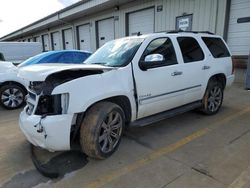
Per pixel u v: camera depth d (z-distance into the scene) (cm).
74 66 287
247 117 465
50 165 296
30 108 305
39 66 298
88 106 280
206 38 467
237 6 829
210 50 464
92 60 382
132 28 1296
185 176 263
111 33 1456
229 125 422
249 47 818
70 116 270
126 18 1304
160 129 411
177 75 386
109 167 289
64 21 1848
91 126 283
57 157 315
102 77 296
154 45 366
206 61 446
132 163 297
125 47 365
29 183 261
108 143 307
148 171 277
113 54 364
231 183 246
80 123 287
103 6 1345
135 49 346
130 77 325
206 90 459
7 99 586
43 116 268
